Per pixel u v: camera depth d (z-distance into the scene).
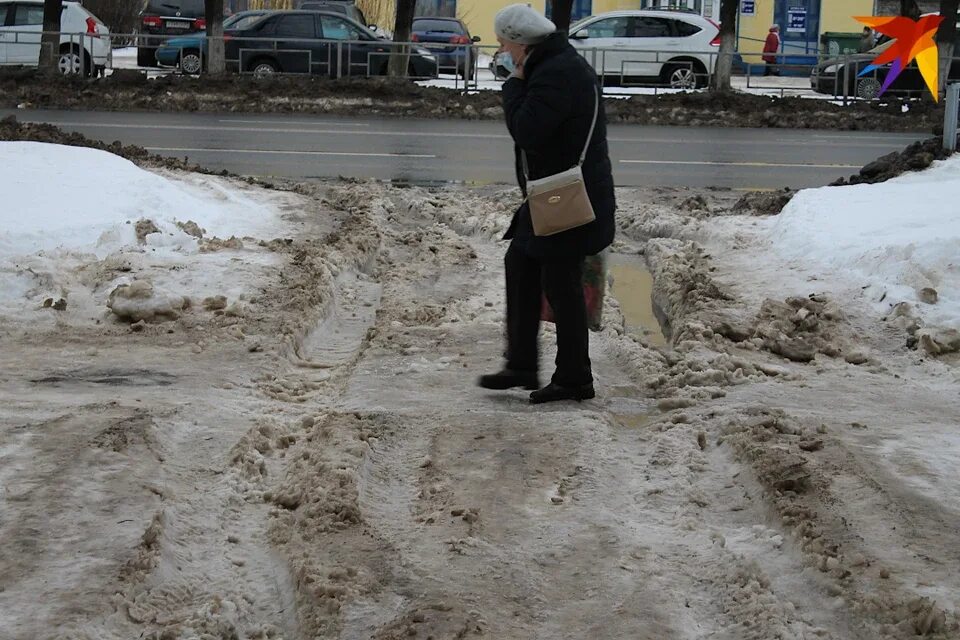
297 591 4.00
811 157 19.09
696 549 4.41
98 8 43.50
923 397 6.34
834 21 44.06
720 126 25.02
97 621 3.68
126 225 9.02
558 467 5.16
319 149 18.20
